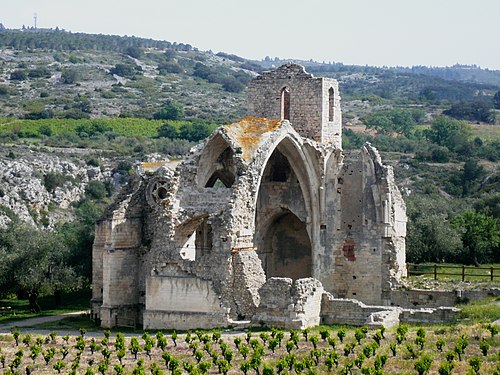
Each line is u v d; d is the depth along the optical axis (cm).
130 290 5831
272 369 3816
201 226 6462
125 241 5825
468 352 4112
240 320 5353
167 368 4191
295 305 5147
